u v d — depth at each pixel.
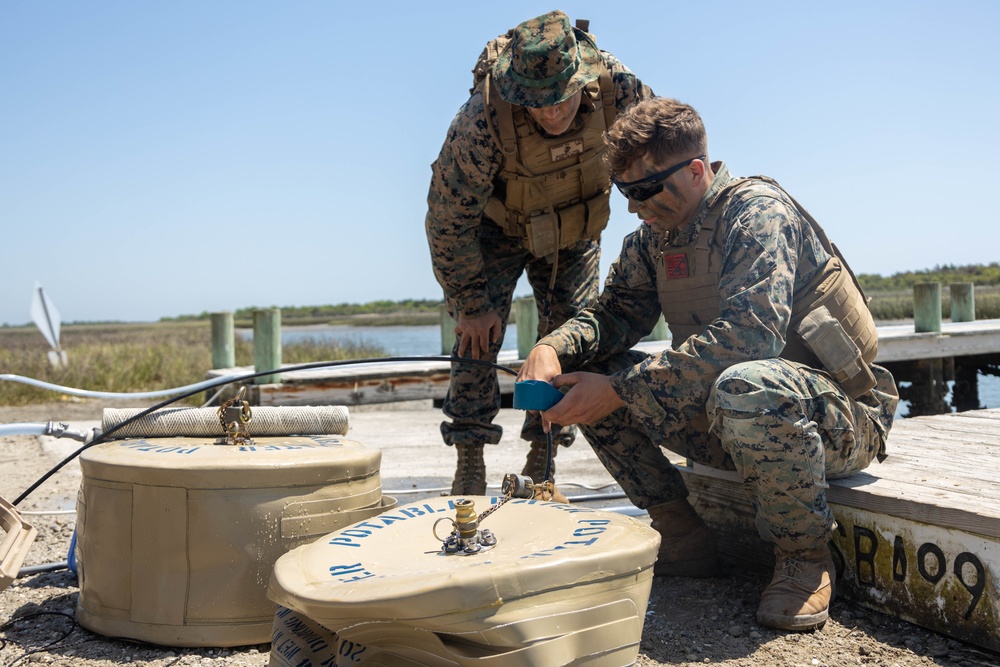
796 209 2.44
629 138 2.37
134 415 2.50
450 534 1.73
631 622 1.55
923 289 10.60
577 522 1.75
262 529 2.13
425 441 5.88
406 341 37.41
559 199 3.19
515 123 2.95
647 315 2.87
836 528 2.53
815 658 2.10
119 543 2.18
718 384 2.19
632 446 2.71
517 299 8.88
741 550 2.85
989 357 12.70
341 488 2.23
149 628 2.16
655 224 2.52
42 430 2.62
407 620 1.41
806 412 2.21
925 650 2.14
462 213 3.11
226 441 2.39
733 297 2.23
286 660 1.76
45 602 2.62
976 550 2.11
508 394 8.49
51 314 12.92
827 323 2.32
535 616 1.43
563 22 2.81
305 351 15.49
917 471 2.74
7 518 2.20
